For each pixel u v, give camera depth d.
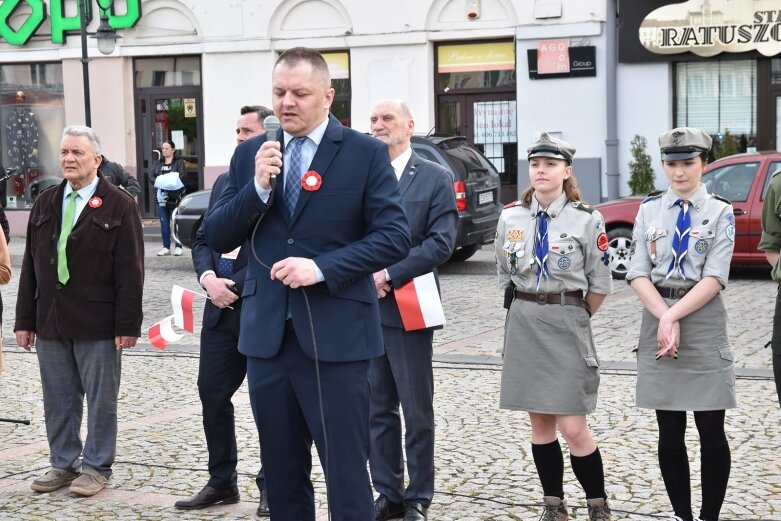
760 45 19.05
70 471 6.25
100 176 6.24
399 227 4.22
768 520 5.38
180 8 22.58
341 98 21.95
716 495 5.13
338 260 4.10
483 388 8.59
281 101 4.14
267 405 4.29
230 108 22.48
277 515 4.39
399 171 5.51
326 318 4.18
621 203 15.26
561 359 5.05
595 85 20.08
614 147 19.98
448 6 20.89
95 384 6.15
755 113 19.50
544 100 20.41
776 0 18.91
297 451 4.35
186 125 23.20
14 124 23.84
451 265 17.11
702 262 5.04
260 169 4.08
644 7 19.64
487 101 21.12
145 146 23.47
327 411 4.21
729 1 19.14
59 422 6.24
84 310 6.08
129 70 23.31
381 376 5.51
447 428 7.36
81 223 6.11
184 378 9.30
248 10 22.09
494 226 16.66
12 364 10.12
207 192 17.38
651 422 7.34
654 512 5.57
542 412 5.06
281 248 4.22
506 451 6.77
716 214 5.04
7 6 23.34
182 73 23.09
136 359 10.23
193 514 5.72
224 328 5.72
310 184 4.15
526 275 5.11
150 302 13.87
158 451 6.95
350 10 21.44
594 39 19.97
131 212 6.19
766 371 8.93
